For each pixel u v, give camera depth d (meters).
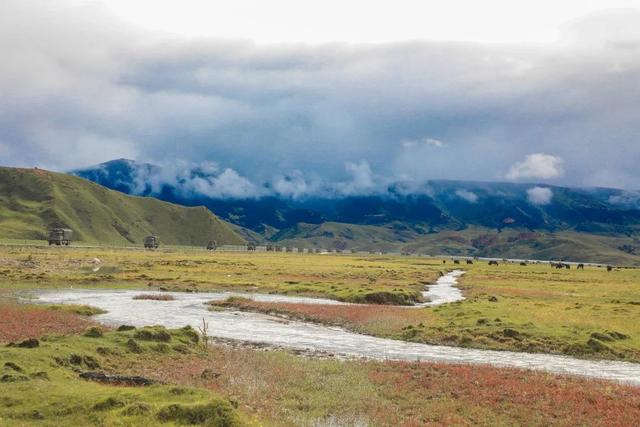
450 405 30.97
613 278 152.25
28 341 34.97
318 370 38.78
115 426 21.69
